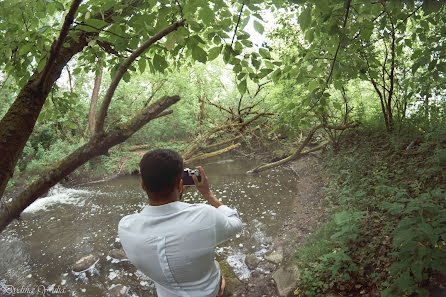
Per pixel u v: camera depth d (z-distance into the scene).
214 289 1.25
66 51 2.02
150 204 1.25
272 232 5.23
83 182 9.29
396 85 6.29
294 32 6.89
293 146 9.63
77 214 6.84
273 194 6.93
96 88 7.14
